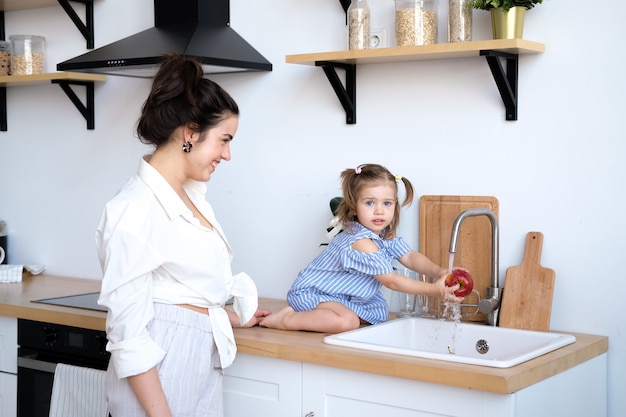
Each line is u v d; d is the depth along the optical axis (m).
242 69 2.96
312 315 2.43
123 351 1.86
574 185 2.44
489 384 1.89
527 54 2.50
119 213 1.91
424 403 2.02
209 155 1.97
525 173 2.52
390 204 2.53
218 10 3.08
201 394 2.10
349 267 2.50
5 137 3.83
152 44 2.86
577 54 2.41
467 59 2.61
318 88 2.93
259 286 3.11
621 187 2.36
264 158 3.08
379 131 2.80
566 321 2.46
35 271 3.68
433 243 2.68
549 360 2.06
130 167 3.43
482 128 2.59
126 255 1.87
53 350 2.79
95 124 3.53
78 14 3.54
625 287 2.37
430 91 2.69
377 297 2.63
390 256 2.61
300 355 2.21
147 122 1.97
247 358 2.36
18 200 3.82
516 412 1.92
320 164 2.94
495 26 2.40
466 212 2.37
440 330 2.52
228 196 3.18
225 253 2.20
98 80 3.42
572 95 2.43
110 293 1.87
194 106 1.92
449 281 2.35
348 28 2.74
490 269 2.57
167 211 1.96
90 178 3.56
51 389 2.82
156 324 2.00
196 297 2.06
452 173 2.66
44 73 3.41
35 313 2.82
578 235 2.44
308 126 2.96
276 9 3.02
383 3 2.76
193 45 2.79
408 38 2.54
